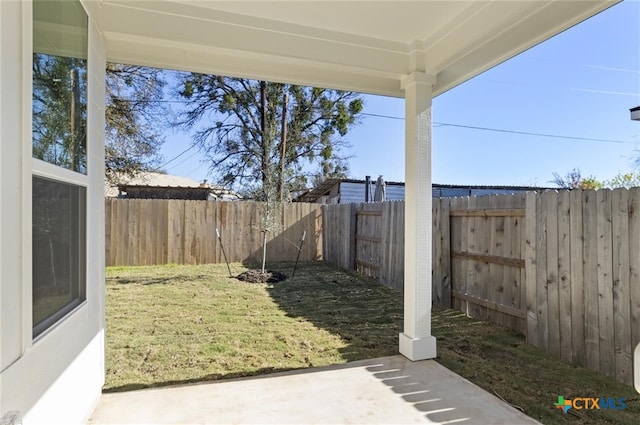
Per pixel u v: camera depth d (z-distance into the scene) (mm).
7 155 1276
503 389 2607
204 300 5234
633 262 2607
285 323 4211
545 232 3338
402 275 5762
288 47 2844
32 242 1518
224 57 3311
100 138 2508
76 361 2000
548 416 2260
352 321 4309
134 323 4176
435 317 4395
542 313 3363
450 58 2836
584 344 2957
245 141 11117
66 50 1909
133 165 9008
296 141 11609
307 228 9117
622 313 2676
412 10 2637
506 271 3971
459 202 4629
